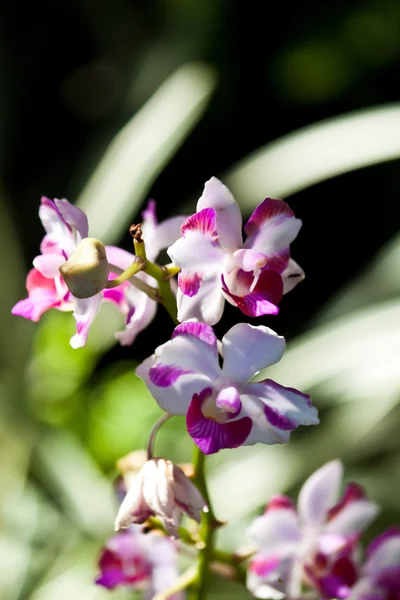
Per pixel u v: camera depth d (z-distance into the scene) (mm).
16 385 875
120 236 888
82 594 693
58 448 835
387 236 1370
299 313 1335
